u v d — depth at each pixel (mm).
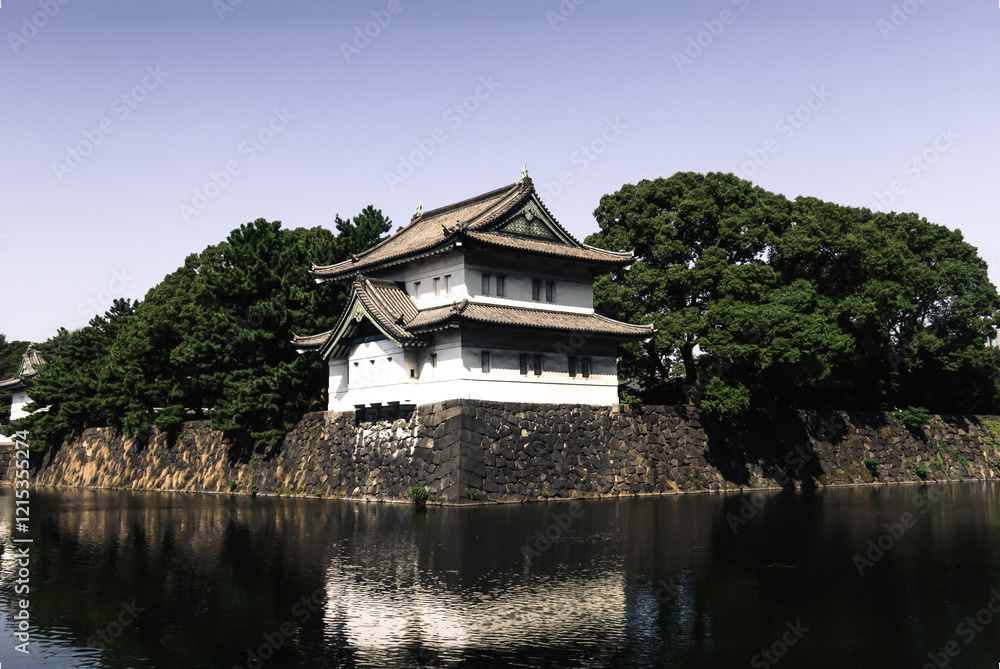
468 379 51250
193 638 24500
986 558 34031
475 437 50812
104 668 22359
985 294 72562
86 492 75250
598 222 70625
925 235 76250
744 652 22734
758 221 65688
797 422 68250
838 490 63156
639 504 51656
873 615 25922
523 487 52344
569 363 56500
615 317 65938
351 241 68062
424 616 25891
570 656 22438
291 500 57688
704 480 61250
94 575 32594
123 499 65125
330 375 61031
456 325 50500
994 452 78375
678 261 67000
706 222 67250
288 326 65438
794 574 31000
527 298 56312
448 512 46812
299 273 66688
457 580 30094
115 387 78438
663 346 62031
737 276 62406
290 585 29875
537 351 54906
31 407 92562
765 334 60594
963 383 79438
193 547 38219
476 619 25547
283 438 64062
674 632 24328
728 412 59688
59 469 89750
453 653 22703
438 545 36531
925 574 31156
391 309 55188
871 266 66562
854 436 71188
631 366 69312
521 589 28797
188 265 84500
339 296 65312
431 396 52875
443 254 54781
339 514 47688
